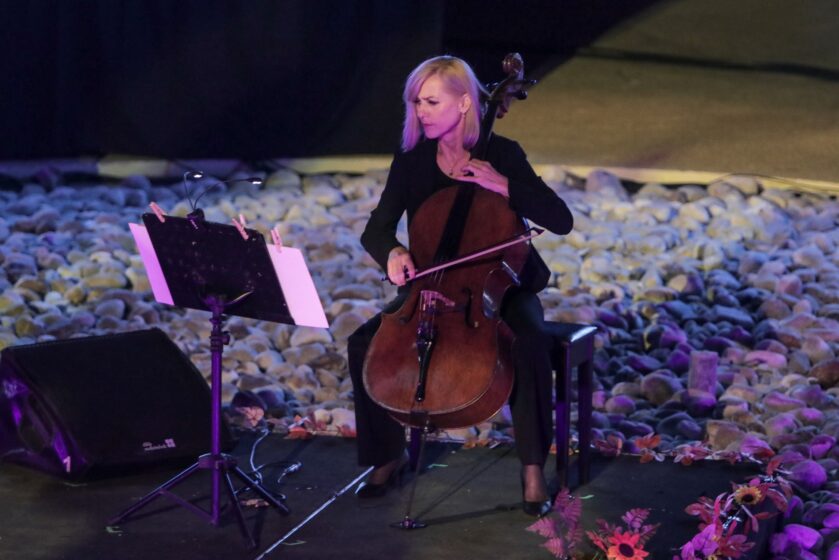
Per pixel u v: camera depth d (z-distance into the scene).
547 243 26.34
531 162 31.42
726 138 32.47
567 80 36.62
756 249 26.52
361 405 15.23
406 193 15.66
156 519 14.77
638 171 30.67
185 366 16.69
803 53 37.09
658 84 36.22
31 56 30.50
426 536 14.31
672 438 18.42
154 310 23.27
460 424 14.06
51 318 22.89
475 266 14.68
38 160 31.11
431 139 15.41
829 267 25.05
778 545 15.05
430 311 14.37
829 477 16.97
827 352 21.36
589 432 15.87
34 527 14.56
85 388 15.98
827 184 29.81
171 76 30.70
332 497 15.48
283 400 19.88
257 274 13.72
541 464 14.88
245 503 15.11
